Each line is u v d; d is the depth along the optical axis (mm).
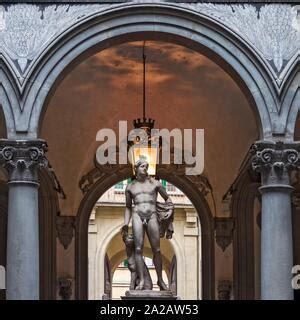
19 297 22766
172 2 23641
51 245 29375
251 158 24594
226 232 29828
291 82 23453
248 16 23672
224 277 29688
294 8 23719
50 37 23469
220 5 23703
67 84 27766
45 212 29375
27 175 23078
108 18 23578
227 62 23516
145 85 28547
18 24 23516
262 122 23359
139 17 23625
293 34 23641
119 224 44625
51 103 28172
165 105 29297
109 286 46688
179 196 44344
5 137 26719
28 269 22844
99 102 28688
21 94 23234
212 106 28766
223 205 29984
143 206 24016
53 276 29266
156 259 23984
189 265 44375
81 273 29500
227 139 29344
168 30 23578
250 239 29703
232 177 29781
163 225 24172
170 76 28094
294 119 23359
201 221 30094
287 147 23250
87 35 23562
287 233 23094
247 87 23469
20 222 22938
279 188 23156
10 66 23344
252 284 29547
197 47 23703
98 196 30031
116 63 27391
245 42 23516
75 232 29672
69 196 29719
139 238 23859
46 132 28797
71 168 29594
